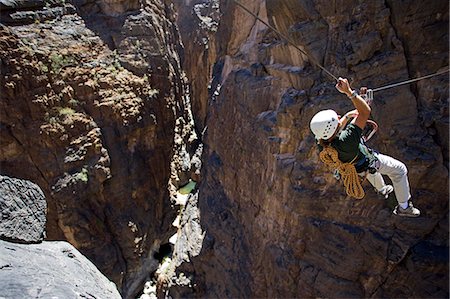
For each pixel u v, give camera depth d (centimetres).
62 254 564
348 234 993
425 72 932
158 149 2169
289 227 1120
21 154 1600
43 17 1739
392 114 948
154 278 2005
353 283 997
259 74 1390
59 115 1688
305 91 1088
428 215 922
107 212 1809
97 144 1770
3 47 1545
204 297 1526
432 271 902
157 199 2138
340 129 414
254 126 1327
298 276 1100
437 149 904
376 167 425
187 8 3841
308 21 1105
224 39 1959
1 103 1541
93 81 1825
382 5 948
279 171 1135
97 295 461
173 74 2420
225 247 1492
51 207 1633
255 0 1530
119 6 2048
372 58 985
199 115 3406
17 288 391
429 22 909
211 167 1777
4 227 557
